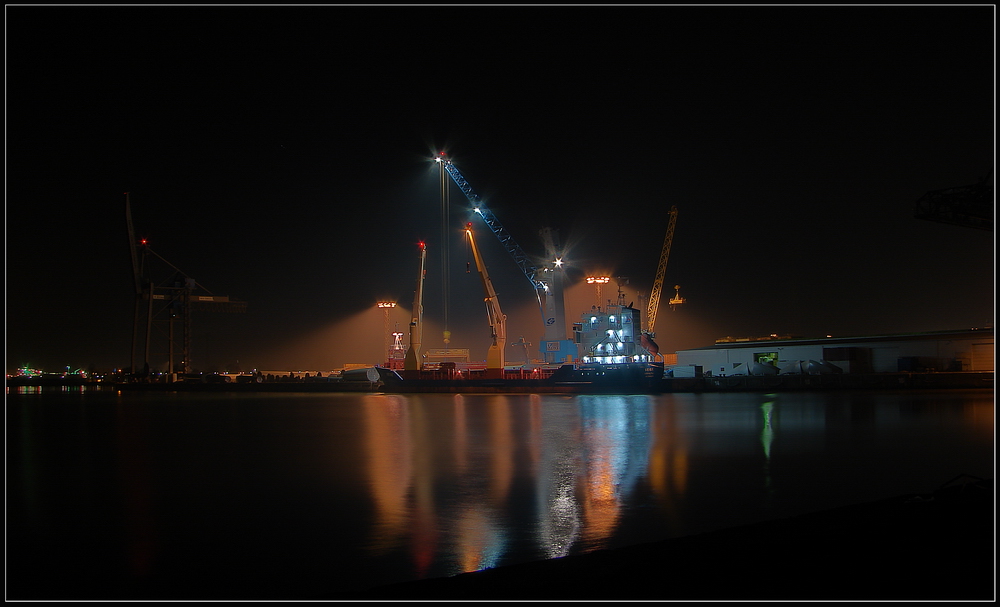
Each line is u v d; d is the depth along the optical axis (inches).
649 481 862.5
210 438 1499.8
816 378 2728.8
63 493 879.7
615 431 1448.1
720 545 418.9
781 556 378.9
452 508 741.3
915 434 1243.2
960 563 336.8
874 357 2997.0
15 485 944.3
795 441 1194.0
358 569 543.5
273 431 1636.3
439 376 3410.4
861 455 1021.2
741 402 2222.0
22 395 4320.9
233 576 533.3
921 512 445.1
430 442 1346.0
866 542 388.2
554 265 3878.0
